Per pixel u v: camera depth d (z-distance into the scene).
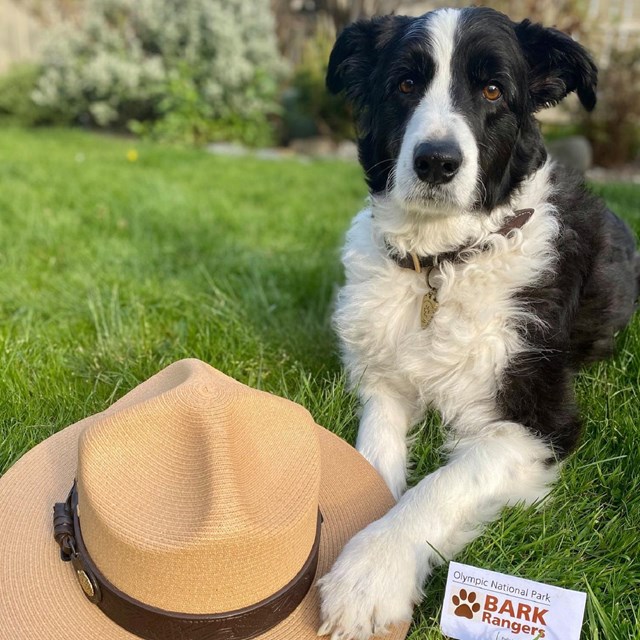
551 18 2.33
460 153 0.56
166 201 1.49
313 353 0.78
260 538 0.34
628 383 0.68
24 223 1.26
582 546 0.49
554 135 2.46
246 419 0.38
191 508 0.34
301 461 0.39
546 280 0.61
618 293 0.71
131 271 1.05
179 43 2.88
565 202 0.67
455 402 0.61
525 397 0.58
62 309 0.90
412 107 0.61
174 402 0.37
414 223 0.63
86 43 2.96
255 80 2.87
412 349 0.64
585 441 0.59
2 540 0.39
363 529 0.45
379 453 0.59
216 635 0.35
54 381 0.69
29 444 0.57
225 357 0.74
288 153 2.83
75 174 1.79
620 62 2.40
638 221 1.13
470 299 0.61
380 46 0.67
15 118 3.06
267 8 3.10
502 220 0.63
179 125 2.79
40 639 0.35
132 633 0.35
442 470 0.52
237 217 1.43
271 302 0.94
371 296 0.67
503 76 0.60
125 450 0.36
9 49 3.56
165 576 0.34
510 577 0.41
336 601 0.40
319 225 1.39
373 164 0.67
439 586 0.46
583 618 0.42
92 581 0.35
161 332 0.83
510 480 0.53
